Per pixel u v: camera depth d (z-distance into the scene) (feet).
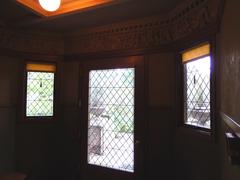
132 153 9.39
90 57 10.65
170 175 8.64
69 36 11.28
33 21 9.41
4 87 10.04
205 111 6.88
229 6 4.05
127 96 9.67
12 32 10.37
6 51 10.17
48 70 11.19
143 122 9.18
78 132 10.71
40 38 11.05
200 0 6.87
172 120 8.66
